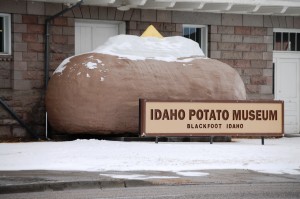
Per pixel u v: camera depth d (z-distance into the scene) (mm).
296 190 8281
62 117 15180
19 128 16781
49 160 11078
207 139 15828
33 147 13133
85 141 14422
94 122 14867
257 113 14836
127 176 9289
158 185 8812
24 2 16844
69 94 15016
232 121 14664
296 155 12383
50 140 16234
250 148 13531
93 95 14859
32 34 16984
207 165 10883
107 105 14852
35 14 16984
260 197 7648
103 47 16188
